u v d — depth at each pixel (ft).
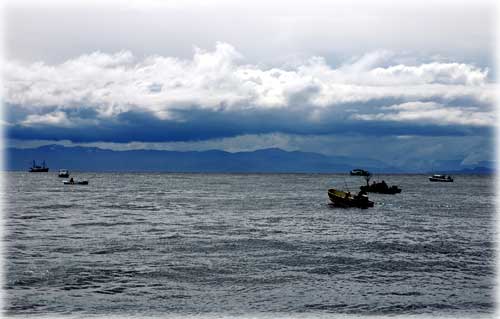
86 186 600.39
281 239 184.03
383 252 160.56
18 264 138.00
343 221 241.35
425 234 199.41
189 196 425.69
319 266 139.64
